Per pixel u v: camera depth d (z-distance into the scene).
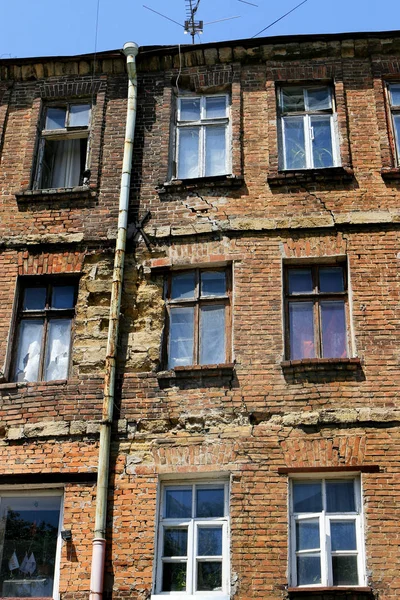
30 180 15.77
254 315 13.84
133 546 12.32
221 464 12.70
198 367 13.39
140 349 13.87
